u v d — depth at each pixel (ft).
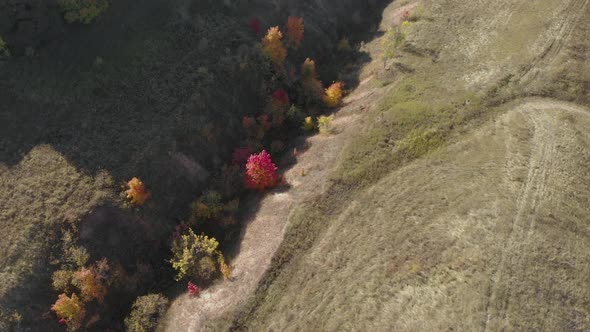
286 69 186.09
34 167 139.44
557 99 167.94
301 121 179.42
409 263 124.88
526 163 144.87
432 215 135.64
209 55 171.83
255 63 177.58
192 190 153.28
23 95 148.46
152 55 165.99
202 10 181.27
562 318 111.55
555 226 128.57
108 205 137.28
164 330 128.36
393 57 190.60
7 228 129.39
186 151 154.51
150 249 142.61
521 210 131.85
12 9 152.35
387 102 171.63
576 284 117.50
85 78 155.12
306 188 150.82
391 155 155.12
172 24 173.37
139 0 173.17
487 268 118.93
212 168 159.94
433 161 152.05
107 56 160.86
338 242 136.36
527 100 167.53
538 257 121.29
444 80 177.27
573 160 145.59
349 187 148.97
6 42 152.46
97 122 149.89
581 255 123.24
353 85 192.75
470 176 144.15
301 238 138.62
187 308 130.82
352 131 164.86
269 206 150.71
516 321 109.70
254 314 125.90
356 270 128.26
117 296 133.90
